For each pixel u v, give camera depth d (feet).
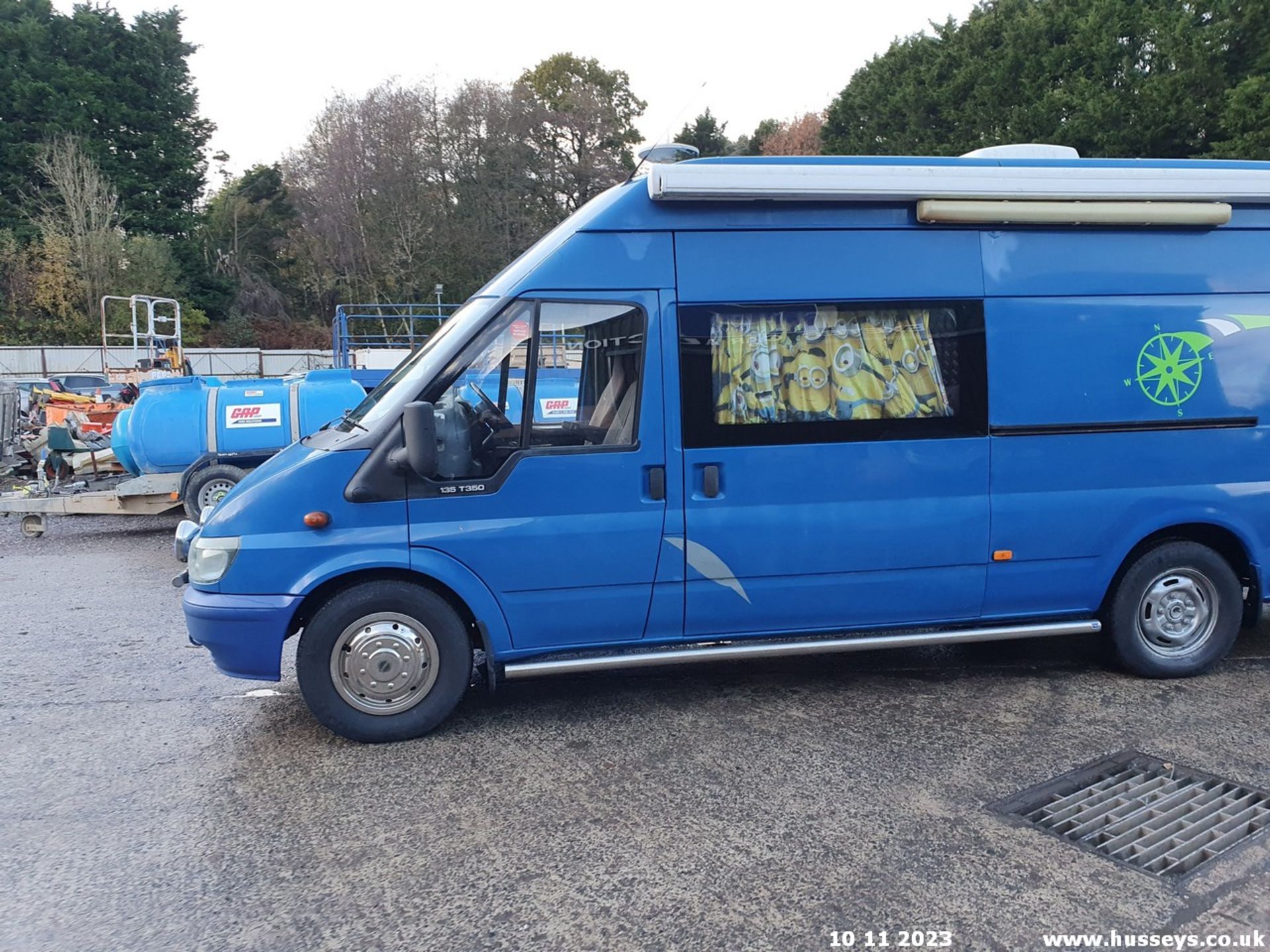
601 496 14.83
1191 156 81.20
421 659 14.76
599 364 14.94
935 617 16.28
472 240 154.61
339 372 37.99
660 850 11.46
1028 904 10.14
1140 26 89.10
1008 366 15.96
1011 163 16.14
